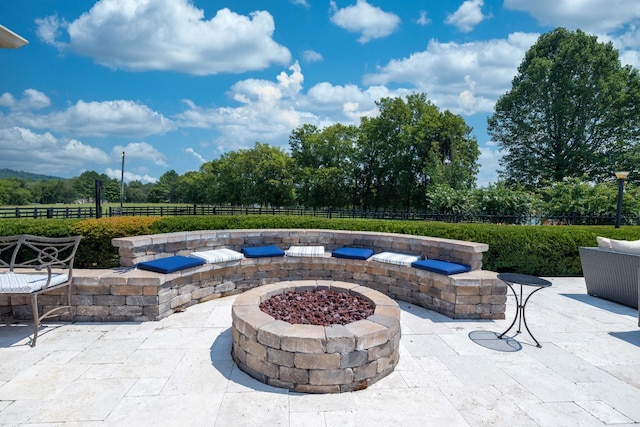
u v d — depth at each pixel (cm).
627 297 481
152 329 368
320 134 3156
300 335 253
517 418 226
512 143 2195
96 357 301
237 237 553
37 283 326
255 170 3206
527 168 2114
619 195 769
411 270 468
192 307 442
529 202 1084
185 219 626
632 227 734
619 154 1870
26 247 481
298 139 3269
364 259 512
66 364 288
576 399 251
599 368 301
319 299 364
